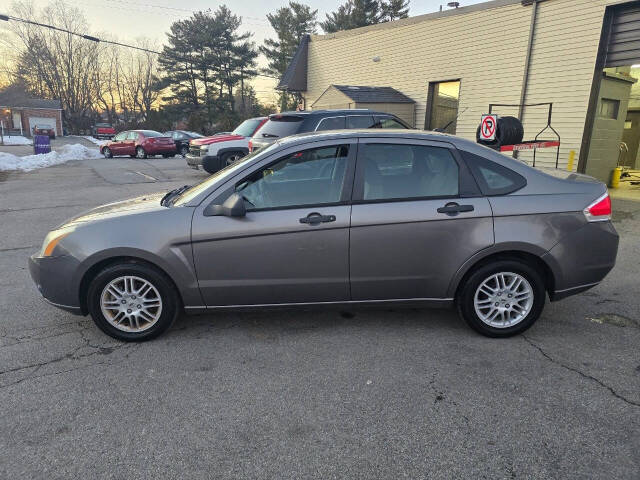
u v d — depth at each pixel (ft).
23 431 8.02
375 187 11.00
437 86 45.91
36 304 13.83
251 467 7.16
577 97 34.30
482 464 7.16
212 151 39.45
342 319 12.71
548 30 35.32
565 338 11.46
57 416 8.43
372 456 7.36
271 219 10.80
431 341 11.34
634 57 30.91
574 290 11.38
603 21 31.83
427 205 10.85
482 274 11.07
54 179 43.78
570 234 11.01
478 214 10.83
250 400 8.91
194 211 10.92
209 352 10.86
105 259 10.87
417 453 7.42
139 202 12.55
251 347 11.10
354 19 143.54
